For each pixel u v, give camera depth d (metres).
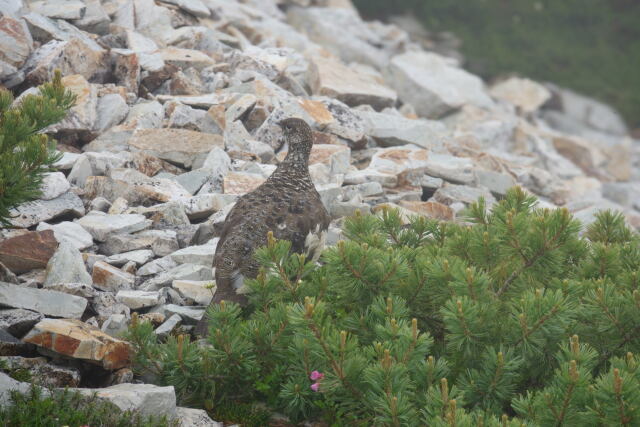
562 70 43.16
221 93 17.73
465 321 8.12
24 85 15.61
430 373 7.93
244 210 10.29
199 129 16.14
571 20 49.00
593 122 38.81
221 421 8.74
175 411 8.23
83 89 15.41
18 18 16.89
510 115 28.42
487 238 9.48
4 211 8.94
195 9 20.88
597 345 8.83
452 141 20.62
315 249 10.48
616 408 7.12
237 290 9.56
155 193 13.42
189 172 14.42
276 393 8.98
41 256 10.83
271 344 8.77
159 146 14.88
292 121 11.41
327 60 21.97
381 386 7.64
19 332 9.10
